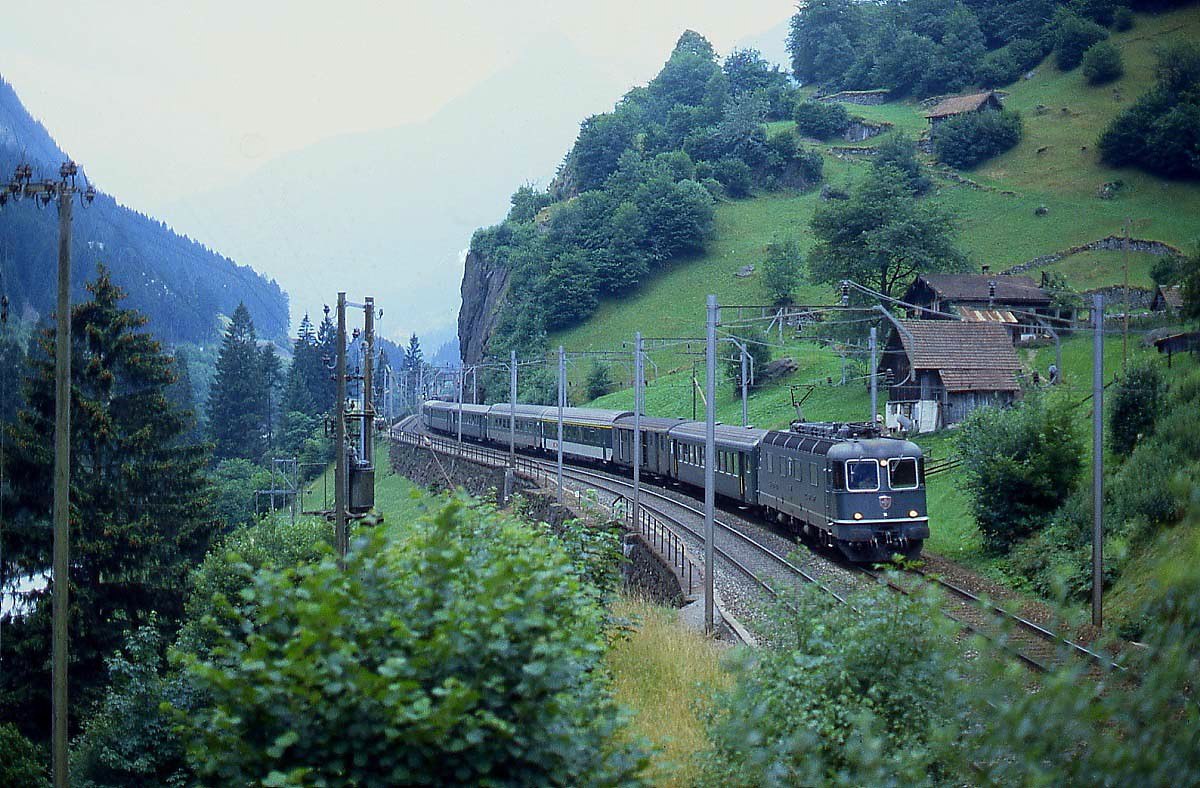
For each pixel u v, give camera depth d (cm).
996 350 5216
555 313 11138
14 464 3041
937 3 15262
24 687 2853
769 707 1019
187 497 3550
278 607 730
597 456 6091
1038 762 697
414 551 797
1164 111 9162
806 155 13288
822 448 3141
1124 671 726
